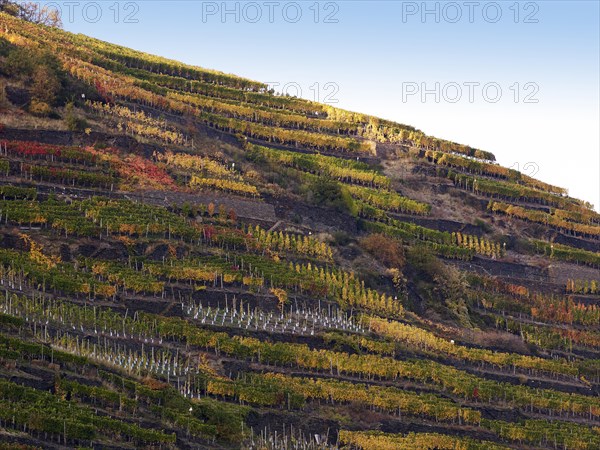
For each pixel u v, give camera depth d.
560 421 190.62
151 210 194.75
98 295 166.12
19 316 149.88
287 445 152.38
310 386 163.50
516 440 177.12
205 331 167.00
